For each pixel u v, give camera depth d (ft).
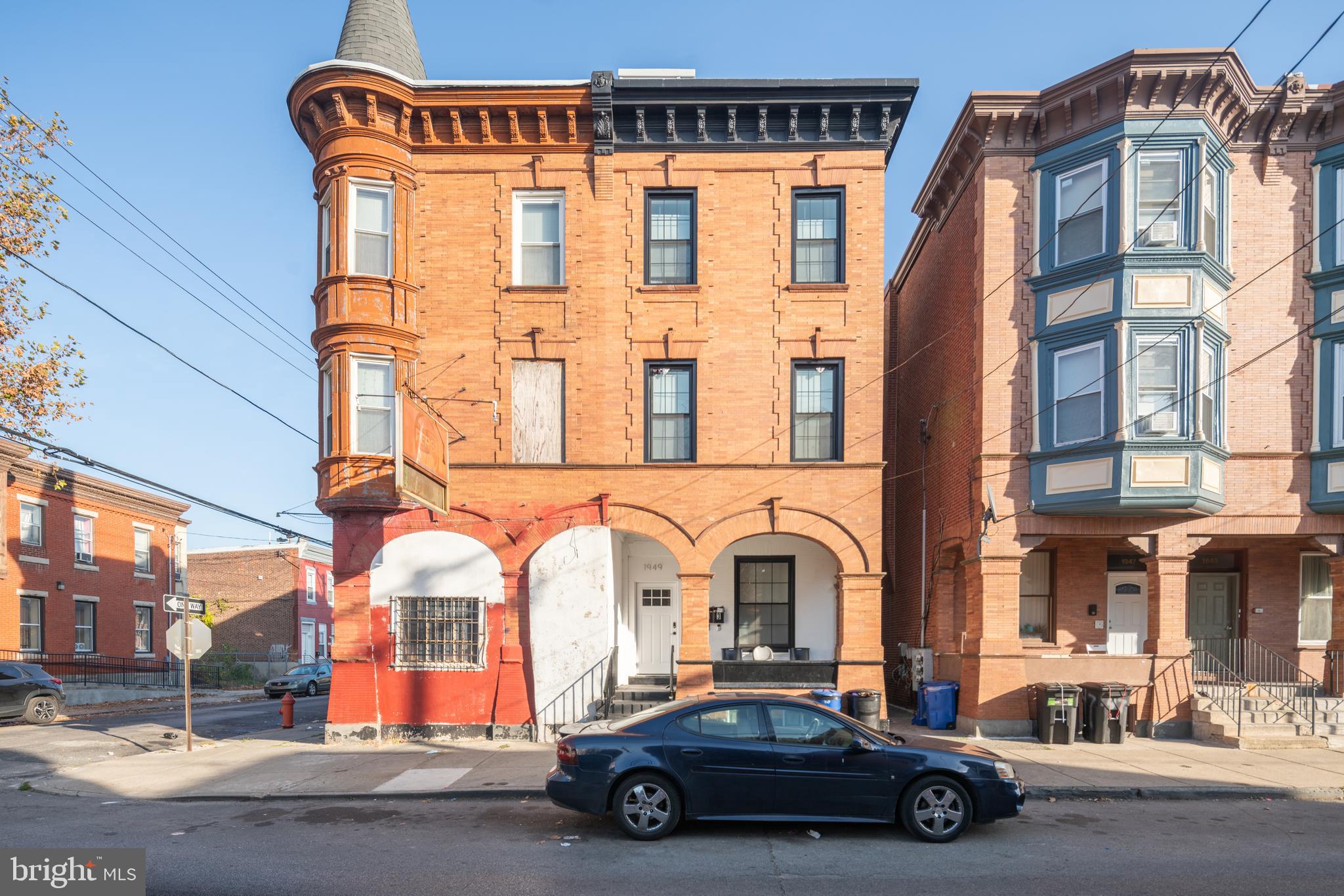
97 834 30.55
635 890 23.73
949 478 59.31
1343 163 52.11
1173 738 50.24
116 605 108.99
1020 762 42.45
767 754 29.07
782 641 60.23
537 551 52.70
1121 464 48.24
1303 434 52.01
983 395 52.70
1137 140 49.47
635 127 54.80
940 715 53.67
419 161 54.90
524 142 54.85
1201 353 48.75
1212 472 49.73
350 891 23.71
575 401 54.24
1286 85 51.47
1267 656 57.47
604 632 51.90
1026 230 52.95
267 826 31.71
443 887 23.99
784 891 23.68
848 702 51.83
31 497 94.79
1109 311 49.42
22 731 62.85
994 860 26.71
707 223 54.90
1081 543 58.65
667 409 55.06
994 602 51.57
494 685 52.06
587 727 31.65
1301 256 52.75
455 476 53.47
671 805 28.89
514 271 55.16
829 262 55.21
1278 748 46.60
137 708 89.86
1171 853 27.63
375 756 45.88
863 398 53.78
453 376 54.29
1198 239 49.01
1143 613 58.44
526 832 30.27
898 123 55.11
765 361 54.34
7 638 90.89
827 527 53.11
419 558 52.80
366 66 51.57
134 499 112.27
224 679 128.98
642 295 54.80
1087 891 23.72
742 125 55.16
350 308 51.62
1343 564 51.93
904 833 29.78
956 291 59.11
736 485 53.52
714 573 60.70
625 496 53.57
